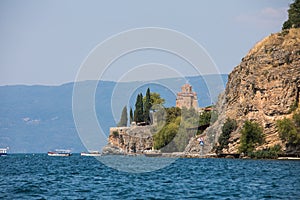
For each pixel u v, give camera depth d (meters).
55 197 160.25
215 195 164.75
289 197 160.25
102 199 156.25
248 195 164.50
